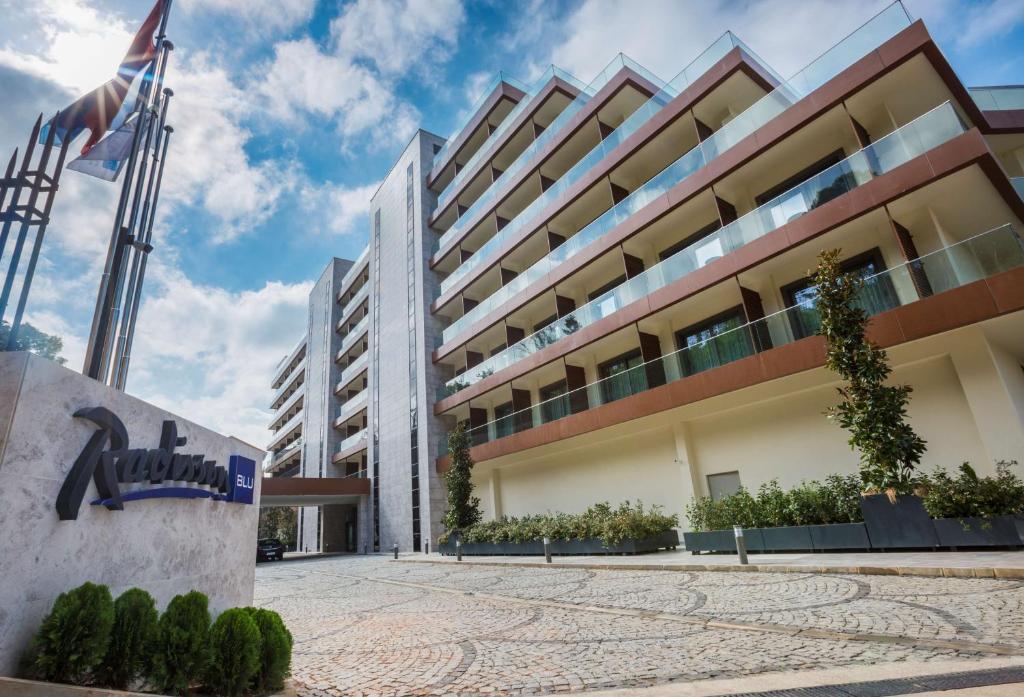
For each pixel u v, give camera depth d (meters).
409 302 32.84
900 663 4.00
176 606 4.18
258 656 4.32
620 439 19.45
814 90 13.85
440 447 28.69
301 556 36.84
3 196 5.53
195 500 6.34
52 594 3.77
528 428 22.20
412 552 28.22
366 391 37.56
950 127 11.09
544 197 23.55
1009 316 10.13
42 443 3.85
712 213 17.52
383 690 4.62
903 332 11.15
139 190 7.15
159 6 8.02
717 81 16.58
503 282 26.31
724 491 15.63
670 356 16.42
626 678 4.34
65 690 3.13
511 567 15.85
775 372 13.37
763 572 9.21
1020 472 9.89
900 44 12.31
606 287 21.56
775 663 4.35
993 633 4.55
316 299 54.25
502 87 28.72
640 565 11.61
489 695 4.23
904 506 9.33
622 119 22.05
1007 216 12.66
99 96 6.88
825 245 13.80
